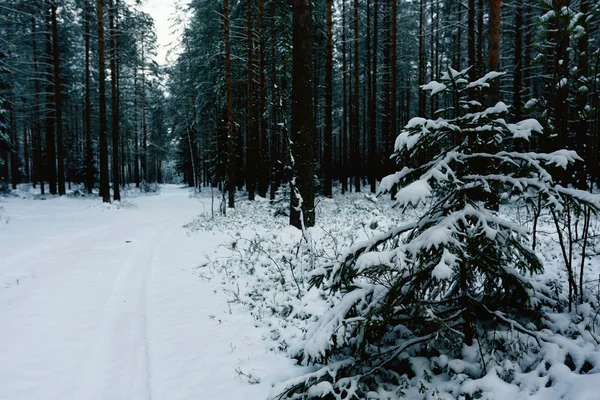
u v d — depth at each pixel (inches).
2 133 867.4
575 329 139.1
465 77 144.0
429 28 1068.5
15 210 728.3
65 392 153.4
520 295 146.0
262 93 900.6
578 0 375.9
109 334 207.6
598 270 230.8
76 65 1390.3
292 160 373.7
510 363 124.7
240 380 153.4
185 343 191.3
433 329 136.6
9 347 189.2
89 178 1231.5
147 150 2066.9
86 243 463.8
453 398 115.6
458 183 132.3
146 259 384.5
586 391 98.2
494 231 120.1
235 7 961.5
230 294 266.4
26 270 328.2
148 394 149.6
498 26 364.5
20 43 1026.7
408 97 1392.7
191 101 1195.9
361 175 1552.7
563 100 315.3
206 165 1707.7
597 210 128.9
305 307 222.4
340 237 366.6
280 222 524.1
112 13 961.5
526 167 137.6
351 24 1011.9
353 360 129.6
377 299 136.3
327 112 796.6
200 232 530.0
